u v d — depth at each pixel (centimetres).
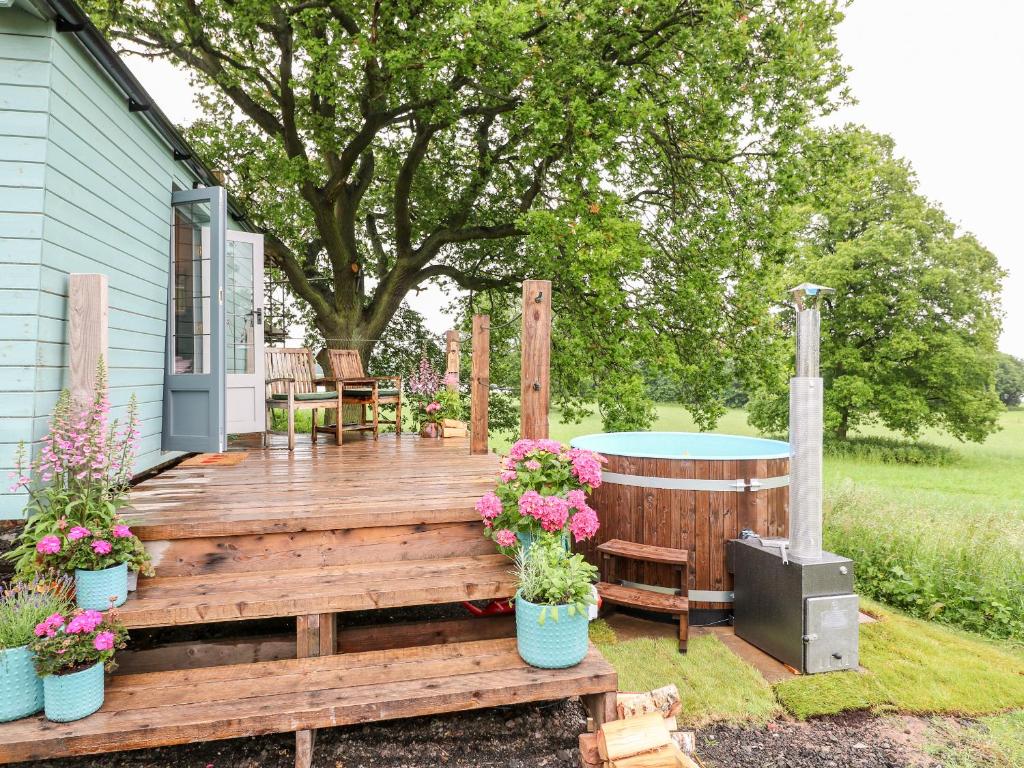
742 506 411
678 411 2169
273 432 780
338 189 922
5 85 297
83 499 262
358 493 370
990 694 312
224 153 1033
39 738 201
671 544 416
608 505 437
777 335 989
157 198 469
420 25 781
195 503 339
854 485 689
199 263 508
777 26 744
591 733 241
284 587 275
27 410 295
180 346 496
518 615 261
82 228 343
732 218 894
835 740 273
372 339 1009
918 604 439
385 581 284
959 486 1277
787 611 347
